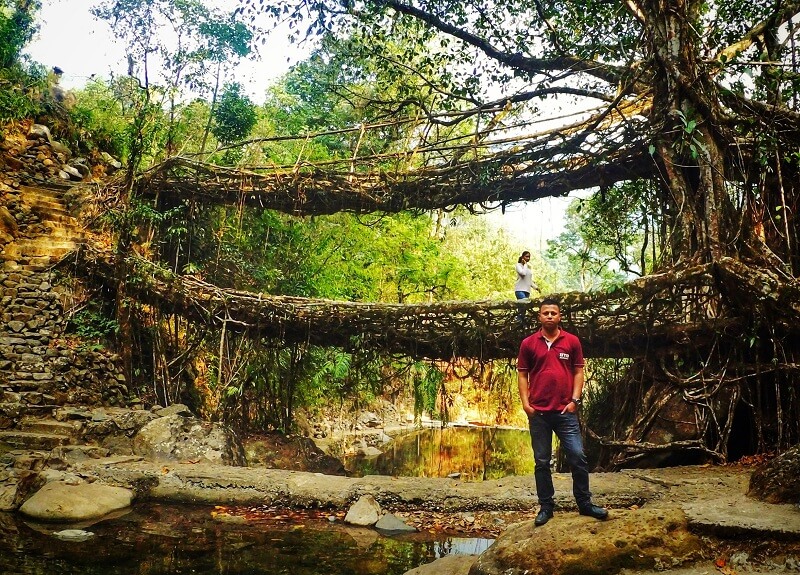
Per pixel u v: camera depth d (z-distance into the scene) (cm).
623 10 1242
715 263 915
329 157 1830
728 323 955
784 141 968
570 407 469
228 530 661
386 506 764
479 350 1102
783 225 988
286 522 702
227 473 818
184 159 1380
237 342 1272
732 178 974
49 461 825
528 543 441
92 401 1107
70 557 547
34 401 1026
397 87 1523
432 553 604
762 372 927
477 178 1193
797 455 531
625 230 1440
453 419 2517
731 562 430
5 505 702
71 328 1229
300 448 1234
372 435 1847
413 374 1522
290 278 1627
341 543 630
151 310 1330
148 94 1516
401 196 1280
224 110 1725
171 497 773
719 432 950
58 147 1631
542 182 1181
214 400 1343
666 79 988
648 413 1018
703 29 1162
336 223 1747
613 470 1006
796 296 848
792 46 1035
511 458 1549
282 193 1338
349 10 1308
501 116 1274
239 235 1491
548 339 484
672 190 1000
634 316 994
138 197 1416
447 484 807
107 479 788
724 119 962
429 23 1381
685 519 461
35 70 1827
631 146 1093
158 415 1048
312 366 1480
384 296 1900
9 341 1130
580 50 1303
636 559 425
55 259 1325
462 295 1925
